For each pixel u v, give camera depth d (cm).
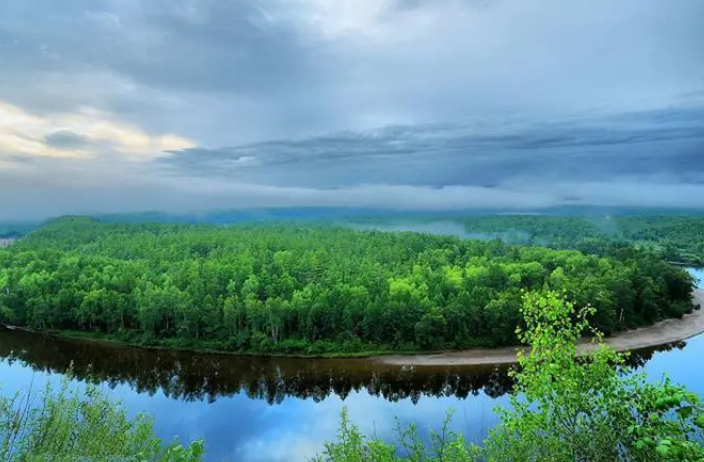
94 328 11838
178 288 12694
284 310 10594
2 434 1717
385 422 6900
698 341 11031
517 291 11838
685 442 1127
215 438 6681
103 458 1711
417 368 9525
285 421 7269
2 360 10000
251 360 10075
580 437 1499
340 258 16525
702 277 18838
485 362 9712
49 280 13262
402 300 11088
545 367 1645
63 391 1955
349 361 9925
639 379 1498
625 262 14975
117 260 16750
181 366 9881
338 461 1991
